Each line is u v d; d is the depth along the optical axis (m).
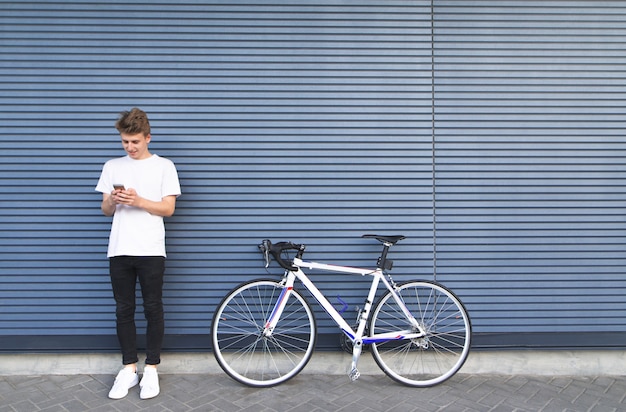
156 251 3.12
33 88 3.49
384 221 3.59
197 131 3.54
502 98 3.56
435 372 3.57
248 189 3.57
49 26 3.51
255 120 3.57
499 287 3.59
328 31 3.58
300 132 3.58
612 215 3.56
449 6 3.56
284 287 3.35
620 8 3.56
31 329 3.50
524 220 3.57
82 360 3.52
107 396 3.14
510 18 3.57
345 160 3.59
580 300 3.56
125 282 3.14
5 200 3.49
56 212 3.50
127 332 3.20
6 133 3.48
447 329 3.57
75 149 3.51
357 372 3.22
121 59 3.52
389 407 3.01
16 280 3.49
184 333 3.54
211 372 3.54
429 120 3.60
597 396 3.20
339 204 3.58
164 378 3.44
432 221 3.59
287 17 3.58
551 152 3.56
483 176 3.57
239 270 3.57
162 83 3.54
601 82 3.55
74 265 3.51
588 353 3.60
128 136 3.01
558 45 3.55
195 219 3.55
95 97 3.52
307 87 3.58
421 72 3.59
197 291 3.56
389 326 3.57
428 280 3.46
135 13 3.53
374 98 3.59
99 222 3.53
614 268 3.57
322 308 3.57
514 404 3.06
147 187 3.13
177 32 3.54
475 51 3.56
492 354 3.60
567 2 3.61
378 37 3.60
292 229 3.58
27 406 2.99
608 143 3.55
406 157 3.60
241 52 3.56
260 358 3.54
